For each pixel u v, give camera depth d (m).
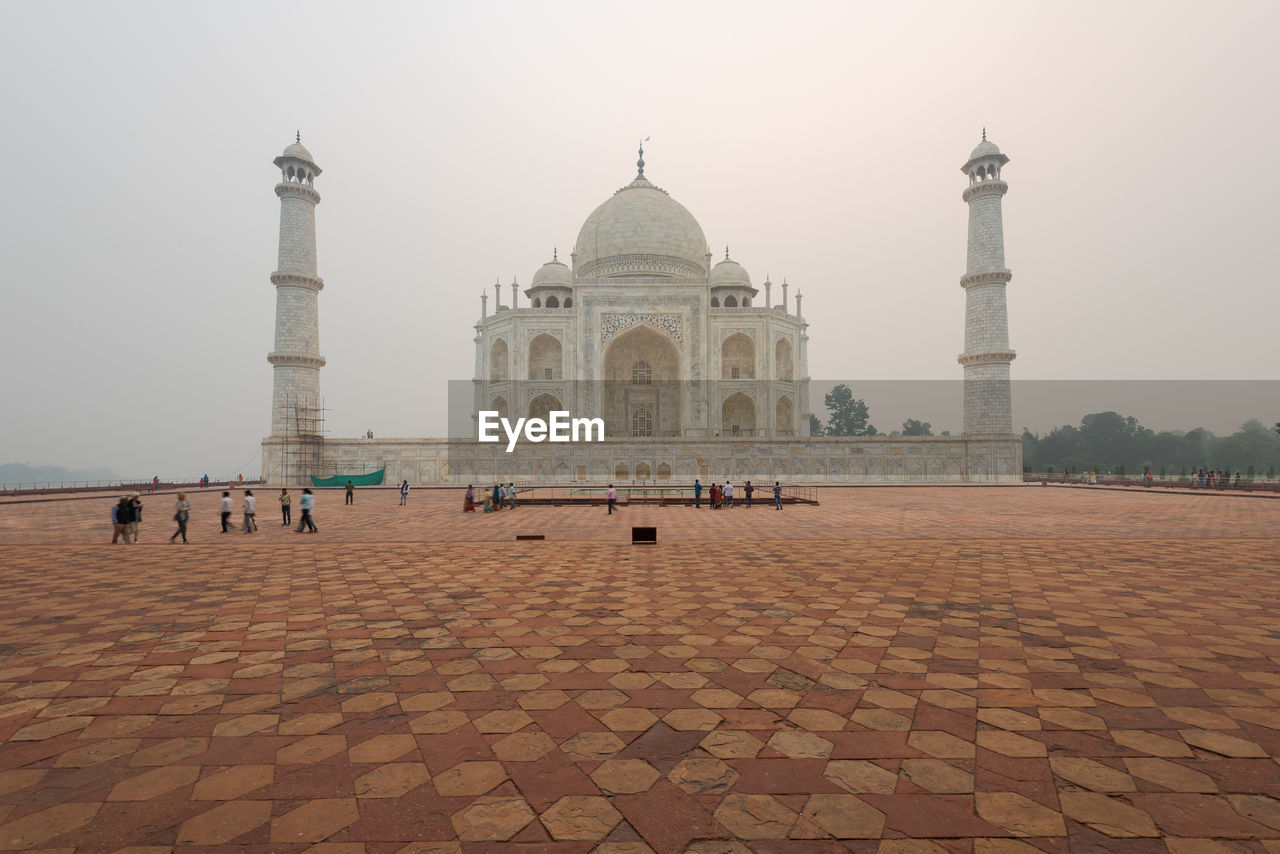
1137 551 17.11
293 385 61.69
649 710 6.45
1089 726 6.03
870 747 5.60
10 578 13.91
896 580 13.12
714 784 4.98
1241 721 6.14
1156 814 4.52
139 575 14.25
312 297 63.38
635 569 14.62
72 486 57.16
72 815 4.57
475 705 6.60
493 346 78.69
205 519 28.81
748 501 34.62
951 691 6.95
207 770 5.25
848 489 52.88
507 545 19.06
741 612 10.44
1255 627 9.45
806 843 4.20
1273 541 19.12
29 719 6.31
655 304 70.00
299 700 6.78
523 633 9.27
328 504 39.19
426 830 4.37
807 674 7.49
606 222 81.25
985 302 64.12
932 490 51.66
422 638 9.05
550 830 4.36
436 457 62.25
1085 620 9.87
